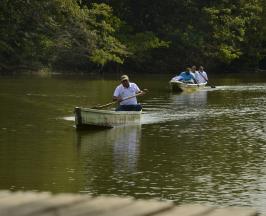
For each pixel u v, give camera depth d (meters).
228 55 62.12
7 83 39.69
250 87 41.56
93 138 17.53
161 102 29.48
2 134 17.95
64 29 50.88
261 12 66.69
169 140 17.39
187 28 61.62
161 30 61.72
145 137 17.89
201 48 62.81
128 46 58.28
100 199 2.61
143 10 61.97
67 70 53.88
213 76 58.44
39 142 16.58
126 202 2.58
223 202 10.40
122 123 20.41
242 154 15.20
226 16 63.09
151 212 2.50
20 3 48.41
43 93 32.53
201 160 14.30
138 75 56.91
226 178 12.27
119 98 21.03
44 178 11.99
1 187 11.18
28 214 2.46
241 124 21.22
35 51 50.84
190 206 2.58
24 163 13.54
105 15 53.75
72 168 13.07
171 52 63.19
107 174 12.52
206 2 63.41
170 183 11.79
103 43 52.59
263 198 10.70
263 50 68.50
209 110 25.80
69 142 16.69
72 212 2.49
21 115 22.75
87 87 37.81
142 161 14.04
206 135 18.47
